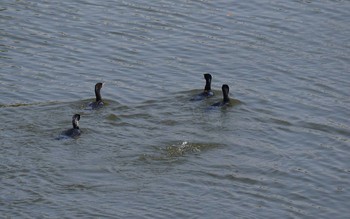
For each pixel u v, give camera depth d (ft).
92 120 82.07
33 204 66.69
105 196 68.59
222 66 99.45
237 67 99.25
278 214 67.87
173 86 93.25
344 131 83.71
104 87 92.43
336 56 102.47
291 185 72.64
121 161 74.28
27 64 98.02
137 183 70.90
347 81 95.81
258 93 91.97
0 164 72.33
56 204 66.90
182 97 89.51
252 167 75.10
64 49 102.73
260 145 79.51
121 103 87.35
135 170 73.00
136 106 86.43
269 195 70.69
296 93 92.58
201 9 115.65
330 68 99.30
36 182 70.03
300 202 70.13
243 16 113.70
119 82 94.22
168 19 112.16
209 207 67.92
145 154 75.72
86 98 89.25
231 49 103.81
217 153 77.05
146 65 99.04
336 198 71.05
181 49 103.65
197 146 77.97
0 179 70.03
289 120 85.56
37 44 103.86
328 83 95.25
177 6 116.47
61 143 76.64
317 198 70.90
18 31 107.34
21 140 76.84
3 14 112.16
